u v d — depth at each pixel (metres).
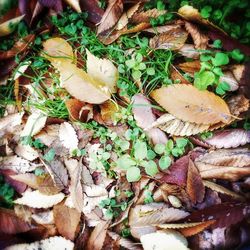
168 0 0.29
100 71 0.27
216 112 0.26
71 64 0.28
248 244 0.26
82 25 0.30
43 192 0.27
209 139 0.27
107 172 0.28
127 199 0.28
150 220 0.26
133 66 0.28
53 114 0.29
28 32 0.30
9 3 0.30
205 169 0.27
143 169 0.27
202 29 0.28
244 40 0.28
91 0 0.30
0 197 0.28
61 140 0.28
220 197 0.27
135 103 0.27
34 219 0.28
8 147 0.28
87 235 0.27
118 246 0.27
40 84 0.29
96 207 0.28
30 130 0.28
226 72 0.27
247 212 0.26
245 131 0.27
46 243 0.27
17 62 0.29
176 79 0.28
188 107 0.26
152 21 0.29
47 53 0.29
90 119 0.28
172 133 0.27
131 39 0.29
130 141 0.28
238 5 0.27
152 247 0.26
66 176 0.28
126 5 0.29
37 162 0.28
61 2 0.30
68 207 0.27
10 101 0.29
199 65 0.28
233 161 0.27
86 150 0.28
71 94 0.27
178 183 0.27
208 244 0.26
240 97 0.27
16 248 0.27
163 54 0.28
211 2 0.28
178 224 0.26
